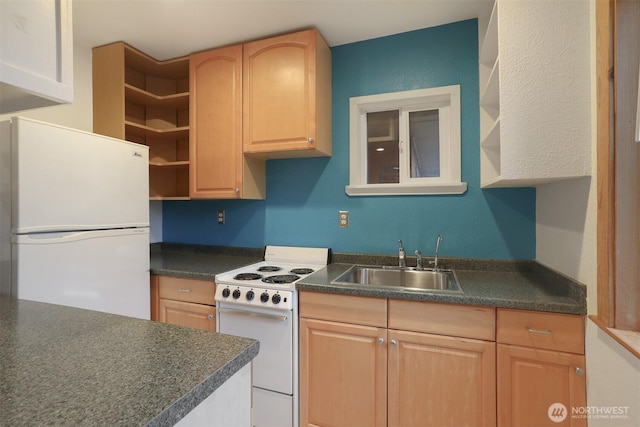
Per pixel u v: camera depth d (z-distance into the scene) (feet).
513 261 5.93
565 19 3.99
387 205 6.77
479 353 4.36
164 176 8.54
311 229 7.36
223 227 8.20
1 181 4.29
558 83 3.99
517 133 4.11
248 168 7.02
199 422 2.05
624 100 3.28
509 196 5.99
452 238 6.33
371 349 4.84
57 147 4.65
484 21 5.93
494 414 4.30
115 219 5.51
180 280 6.18
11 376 2.05
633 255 3.28
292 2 5.57
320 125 6.49
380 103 6.84
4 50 2.10
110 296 5.40
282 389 5.25
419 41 6.49
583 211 4.00
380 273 6.49
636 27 3.24
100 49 7.11
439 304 4.52
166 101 7.91
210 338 2.69
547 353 4.08
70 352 2.41
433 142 6.74
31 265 4.32
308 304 5.20
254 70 6.66
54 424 1.59
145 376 2.06
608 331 3.28
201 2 5.58
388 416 4.75
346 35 6.64
